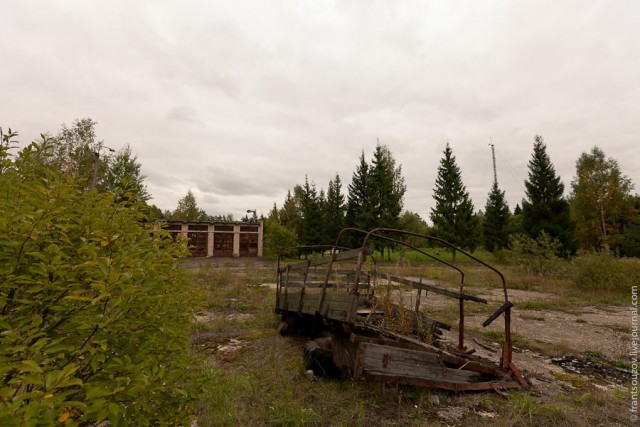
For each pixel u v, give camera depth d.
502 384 4.86
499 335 7.98
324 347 5.79
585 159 42.81
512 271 21.22
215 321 8.46
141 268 2.06
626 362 6.32
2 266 1.80
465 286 16.73
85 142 21.67
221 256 36.34
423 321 6.19
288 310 7.41
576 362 6.26
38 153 2.44
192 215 53.16
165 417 2.24
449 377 4.69
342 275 6.54
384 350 4.39
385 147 40.97
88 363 1.83
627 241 35.94
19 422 1.29
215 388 4.38
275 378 4.98
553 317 10.12
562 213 30.14
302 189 49.84
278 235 32.91
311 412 3.96
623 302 12.73
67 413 1.45
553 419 4.06
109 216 2.37
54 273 1.83
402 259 6.34
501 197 41.03
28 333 1.63
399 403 4.29
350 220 38.03
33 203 2.00
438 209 37.50
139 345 2.17
